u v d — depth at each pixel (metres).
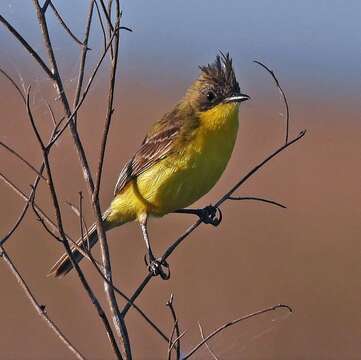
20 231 16.31
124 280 14.60
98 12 7.18
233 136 10.04
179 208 10.31
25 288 7.19
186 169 9.94
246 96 9.88
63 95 7.24
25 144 18.73
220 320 14.71
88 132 20.81
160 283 15.26
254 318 14.85
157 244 15.96
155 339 14.00
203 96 10.09
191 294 15.41
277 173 19.31
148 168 10.14
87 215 15.16
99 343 14.05
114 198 10.50
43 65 7.19
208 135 9.90
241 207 18.52
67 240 7.16
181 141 9.91
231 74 10.12
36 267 15.59
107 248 7.30
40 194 16.42
